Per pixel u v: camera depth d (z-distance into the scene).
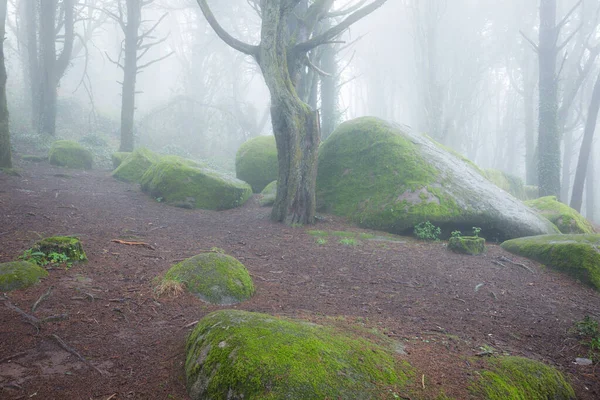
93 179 14.80
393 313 5.22
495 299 6.02
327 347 3.25
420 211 10.03
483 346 4.30
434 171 11.13
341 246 8.62
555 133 19.17
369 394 2.88
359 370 3.09
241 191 12.88
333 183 12.48
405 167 11.34
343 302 5.52
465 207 10.14
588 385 3.85
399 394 2.95
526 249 8.42
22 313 4.12
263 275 6.42
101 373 3.30
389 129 12.70
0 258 5.64
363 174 12.00
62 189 11.93
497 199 10.91
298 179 10.50
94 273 5.54
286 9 10.23
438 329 4.73
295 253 7.93
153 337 4.00
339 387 2.86
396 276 6.86
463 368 3.57
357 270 7.09
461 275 7.08
